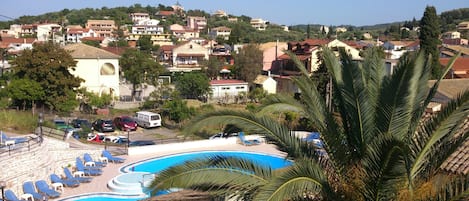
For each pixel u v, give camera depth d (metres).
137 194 21.09
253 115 8.78
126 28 187.62
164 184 7.83
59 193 20.31
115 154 28.91
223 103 57.44
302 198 8.28
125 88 66.25
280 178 7.39
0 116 30.94
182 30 176.50
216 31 182.00
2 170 19.44
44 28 162.38
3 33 157.50
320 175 8.00
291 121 34.31
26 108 42.19
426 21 59.81
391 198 7.60
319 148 9.51
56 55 43.78
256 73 71.50
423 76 9.48
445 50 73.31
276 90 67.19
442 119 8.15
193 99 59.03
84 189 21.81
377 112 8.38
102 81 54.72
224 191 8.48
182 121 45.38
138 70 57.44
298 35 170.00
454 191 7.29
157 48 124.69
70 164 25.09
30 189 19.61
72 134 34.09
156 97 53.53
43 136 26.53
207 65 77.75
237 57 73.31
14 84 41.19
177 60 96.12
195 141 31.69
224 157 8.61
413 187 7.87
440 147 8.59
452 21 197.12
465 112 8.04
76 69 53.16
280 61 74.25
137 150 29.39
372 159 7.48
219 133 35.56
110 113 49.97
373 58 9.78
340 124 9.62
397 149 6.63
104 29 178.38
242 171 8.39
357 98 8.95
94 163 25.12
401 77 8.05
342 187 8.38
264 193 7.07
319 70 43.62
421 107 9.10
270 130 8.88
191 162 8.25
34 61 42.16
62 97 43.56
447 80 37.84
